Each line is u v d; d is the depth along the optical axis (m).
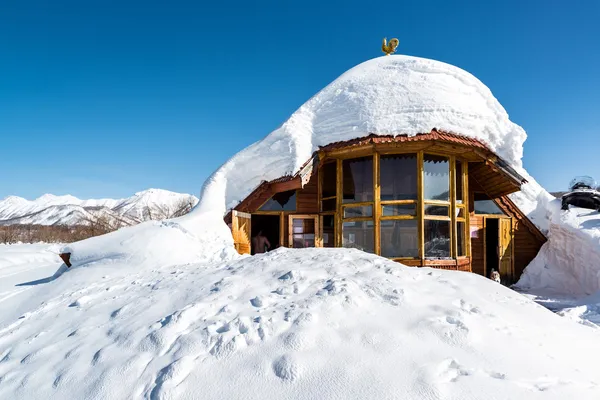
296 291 4.77
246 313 4.27
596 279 10.51
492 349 3.54
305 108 12.32
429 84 11.32
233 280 5.37
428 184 10.70
